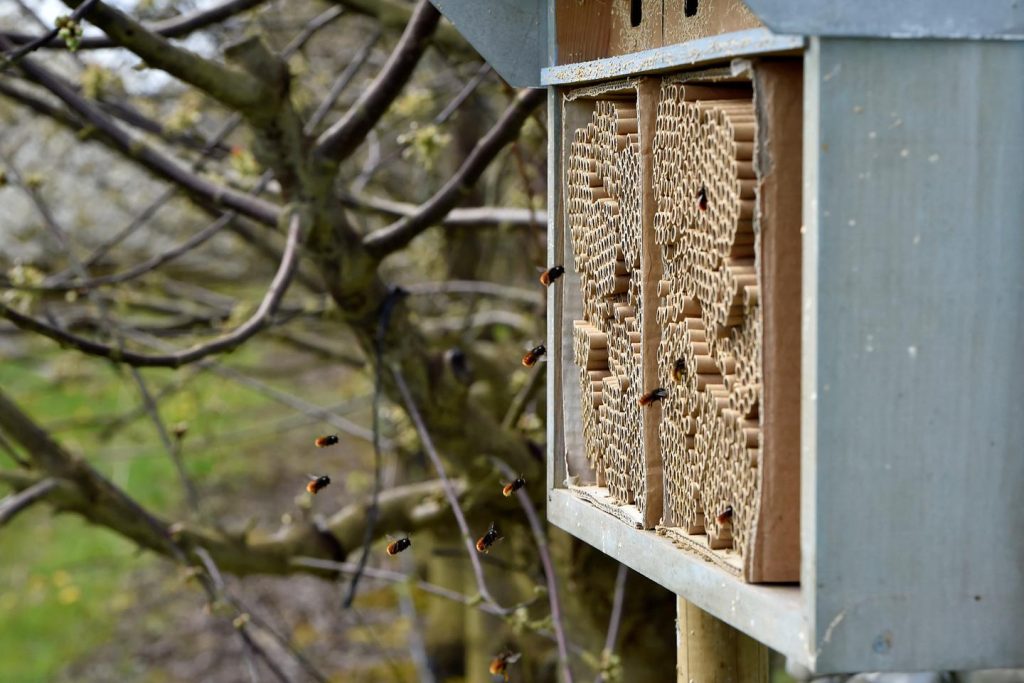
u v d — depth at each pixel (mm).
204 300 7469
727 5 2711
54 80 4664
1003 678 3740
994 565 2385
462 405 5176
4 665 10695
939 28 2297
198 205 5727
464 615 9617
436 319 7246
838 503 2332
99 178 8344
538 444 5648
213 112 7910
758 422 2602
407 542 3582
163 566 12984
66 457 5312
